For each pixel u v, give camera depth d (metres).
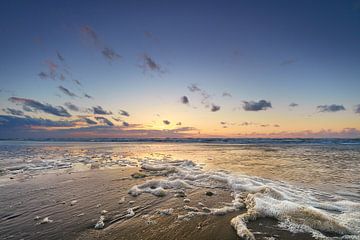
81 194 6.97
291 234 4.16
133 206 5.86
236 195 6.67
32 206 5.83
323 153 22.45
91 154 21.78
